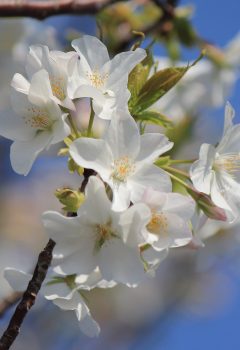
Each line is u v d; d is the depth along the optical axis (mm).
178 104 839
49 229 539
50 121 555
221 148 573
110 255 542
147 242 536
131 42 847
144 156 549
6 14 715
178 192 575
